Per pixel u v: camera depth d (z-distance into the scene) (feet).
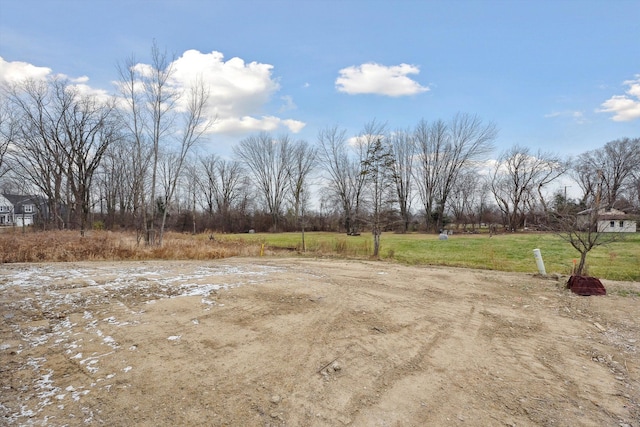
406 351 12.47
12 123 80.69
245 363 11.08
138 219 65.98
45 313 15.35
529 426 8.08
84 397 8.89
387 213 60.85
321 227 148.05
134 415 8.16
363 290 22.18
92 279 22.26
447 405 8.94
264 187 168.45
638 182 132.26
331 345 12.79
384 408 8.75
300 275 27.50
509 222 138.62
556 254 50.06
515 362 11.68
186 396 9.05
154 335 13.15
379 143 117.80
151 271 27.12
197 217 148.66
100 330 13.55
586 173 143.43
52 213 93.76
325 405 8.82
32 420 7.89
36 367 10.48
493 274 29.25
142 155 99.09
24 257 33.83
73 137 90.17
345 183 139.44
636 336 14.30
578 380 10.43
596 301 19.88
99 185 113.70
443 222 140.87
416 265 36.29
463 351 12.58
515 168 142.51
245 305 17.57
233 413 8.36
